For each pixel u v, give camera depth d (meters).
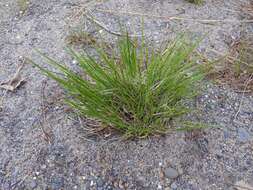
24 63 0.51
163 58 0.45
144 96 0.41
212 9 0.59
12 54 0.52
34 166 0.41
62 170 0.41
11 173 0.41
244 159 0.41
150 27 0.55
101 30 0.55
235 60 0.51
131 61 0.42
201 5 0.60
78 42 0.53
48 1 0.61
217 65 0.50
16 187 0.40
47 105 0.46
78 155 0.41
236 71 0.49
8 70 0.50
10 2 0.61
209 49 0.52
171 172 0.40
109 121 0.41
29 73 0.50
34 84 0.48
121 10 0.58
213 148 0.42
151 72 0.41
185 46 0.50
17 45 0.54
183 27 0.56
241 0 0.61
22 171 0.41
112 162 0.41
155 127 0.42
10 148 0.42
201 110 0.45
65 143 0.42
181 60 0.44
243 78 0.49
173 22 0.56
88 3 0.60
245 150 0.42
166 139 0.42
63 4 0.60
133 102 0.42
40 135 0.43
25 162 0.41
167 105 0.42
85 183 0.40
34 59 0.51
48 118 0.45
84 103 0.40
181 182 0.40
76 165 0.41
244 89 0.48
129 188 0.39
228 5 0.60
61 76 0.49
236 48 0.53
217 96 0.47
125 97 0.41
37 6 0.60
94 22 0.56
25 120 0.45
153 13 0.58
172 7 0.59
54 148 0.42
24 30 0.56
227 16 0.58
